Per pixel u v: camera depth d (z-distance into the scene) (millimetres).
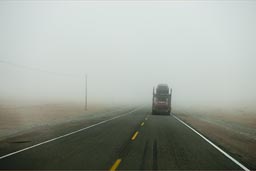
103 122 21297
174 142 11727
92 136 13289
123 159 8297
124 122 21453
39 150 9609
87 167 7301
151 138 12805
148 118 26344
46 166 7371
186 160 8328
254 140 13141
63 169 7078
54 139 12242
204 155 9109
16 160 8023
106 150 9703
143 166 7496
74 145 10703
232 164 7926
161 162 8000
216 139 12930
